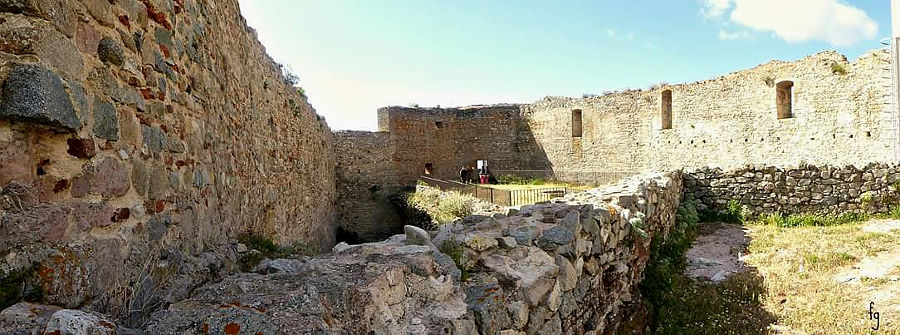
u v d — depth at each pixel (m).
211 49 3.91
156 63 2.69
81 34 1.95
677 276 6.08
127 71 2.33
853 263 6.03
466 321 2.47
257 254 4.04
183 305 1.90
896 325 4.34
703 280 6.05
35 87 1.63
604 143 20.83
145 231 2.43
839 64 13.75
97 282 1.96
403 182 23.08
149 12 2.62
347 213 20.34
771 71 15.49
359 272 2.41
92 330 1.45
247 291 2.10
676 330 4.92
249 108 5.52
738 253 7.05
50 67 1.73
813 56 14.41
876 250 6.42
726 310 5.13
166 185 2.75
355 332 1.99
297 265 2.72
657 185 7.50
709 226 9.11
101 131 2.06
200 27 3.60
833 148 13.90
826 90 14.06
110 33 2.18
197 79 3.48
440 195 14.99
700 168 10.00
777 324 4.73
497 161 24.52
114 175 2.15
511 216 4.86
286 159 8.20
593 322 4.15
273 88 7.21
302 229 9.91
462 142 24.72
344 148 20.50
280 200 7.53
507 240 3.62
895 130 11.70
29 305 1.54
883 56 12.70
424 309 2.48
